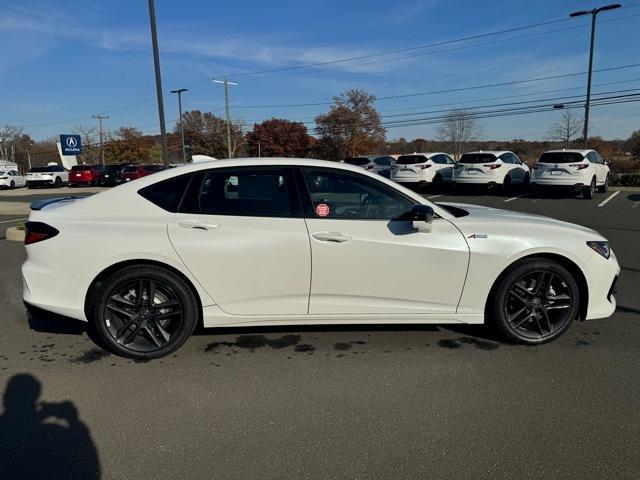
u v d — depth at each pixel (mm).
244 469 2492
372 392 3283
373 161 26359
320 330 4410
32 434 2805
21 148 87125
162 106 15656
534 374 3535
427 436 2770
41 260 3656
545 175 17188
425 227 3734
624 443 2691
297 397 3223
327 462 2541
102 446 2689
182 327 3766
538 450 2633
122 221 3686
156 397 3229
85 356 3877
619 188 21562
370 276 3779
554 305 3994
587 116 24719
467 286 3875
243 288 3736
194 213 3729
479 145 55438
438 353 3912
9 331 4430
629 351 3938
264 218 3729
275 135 72938
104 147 76375
